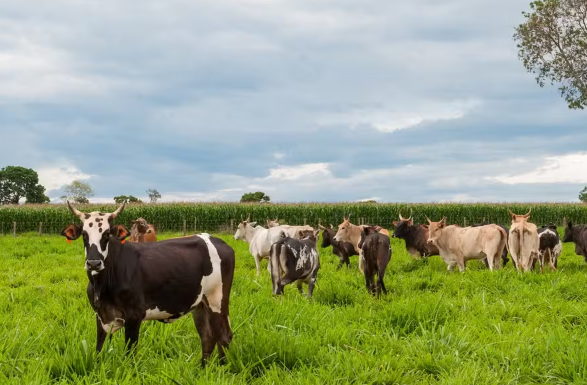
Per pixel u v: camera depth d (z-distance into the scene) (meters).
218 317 6.71
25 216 34.81
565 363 6.24
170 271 6.29
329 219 37.38
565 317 8.64
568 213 39.19
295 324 7.75
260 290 11.16
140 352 6.14
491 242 14.38
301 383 5.48
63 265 16.31
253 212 37.09
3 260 17.53
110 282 5.98
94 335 6.69
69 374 5.54
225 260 6.76
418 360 6.40
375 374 5.89
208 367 5.79
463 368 6.15
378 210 37.75
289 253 10.84
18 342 6.32
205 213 36.84
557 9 40.06
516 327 8.11
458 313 8.94
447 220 38.62
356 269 15.76
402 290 11.75
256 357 6.23
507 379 5.94
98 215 5.98
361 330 7.59
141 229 16.28
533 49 41.41
